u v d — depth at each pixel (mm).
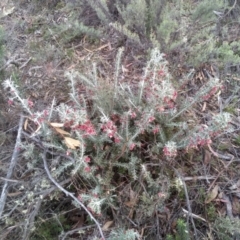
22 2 3301
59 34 2977
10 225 2021
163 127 2236
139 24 2719
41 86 2631
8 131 2326
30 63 2801
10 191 2119
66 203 2170
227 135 2453
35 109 2459
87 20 3107
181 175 2139
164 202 2119
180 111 2201
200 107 2578
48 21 3121
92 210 1873
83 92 2508
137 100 2205
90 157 2156
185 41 2574
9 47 2865
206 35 2689
